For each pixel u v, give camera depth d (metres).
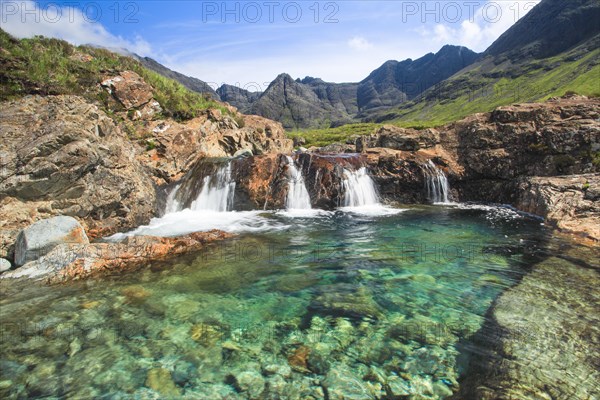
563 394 4.70
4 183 10.77
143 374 5.23
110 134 15.38
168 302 7.57
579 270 9.01
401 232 13.32
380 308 7.29
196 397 4.78
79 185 12.28
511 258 10.10
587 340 5.91
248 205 17.89
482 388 4.88
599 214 12.98
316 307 7.37
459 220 15.15
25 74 16.11
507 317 6.74
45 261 9.34
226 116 26.98
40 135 11.91
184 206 17.66
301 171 18.94
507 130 19.44
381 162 20.38
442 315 6.93
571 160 16.97
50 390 4.89
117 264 9.62
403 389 4.93
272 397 4.79
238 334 6.34
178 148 19.19
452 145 21.52
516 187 18.02
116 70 21.03
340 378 5.17
